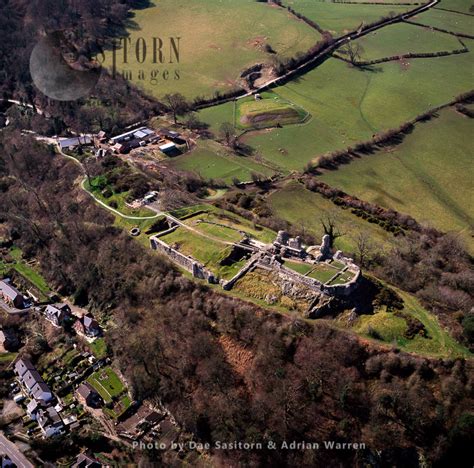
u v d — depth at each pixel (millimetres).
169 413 134500
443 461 114375
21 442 130875
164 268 157875
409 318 133500
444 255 171250
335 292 135000
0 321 163625
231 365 134500
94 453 128000
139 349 140750
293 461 118938
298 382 125688
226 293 145000
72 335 157375
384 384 123000
